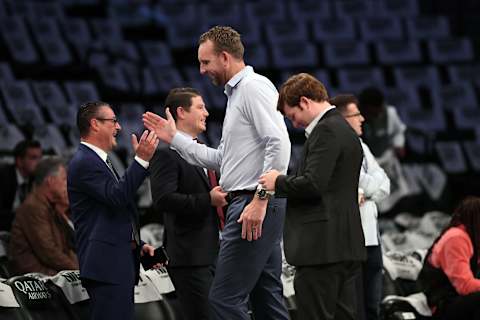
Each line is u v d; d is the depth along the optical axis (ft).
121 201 26.48
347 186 25.26
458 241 33.42
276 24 86.74
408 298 34.96
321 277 24.98
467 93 77.77
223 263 27.12
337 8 91.30
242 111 26.76
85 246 26.96
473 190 64.49
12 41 76.59
